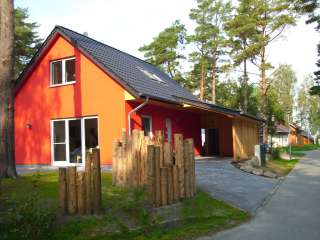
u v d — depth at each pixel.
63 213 7.83
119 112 16.78
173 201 9.59
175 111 21.61
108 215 7.93
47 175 12.53
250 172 16.69
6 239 6.29
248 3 37.78
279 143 66.94
